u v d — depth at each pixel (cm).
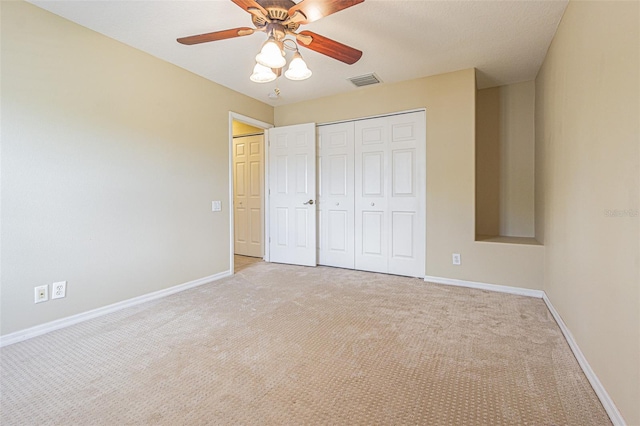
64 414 139
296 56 212
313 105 427
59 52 228
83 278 243
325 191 425
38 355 191
